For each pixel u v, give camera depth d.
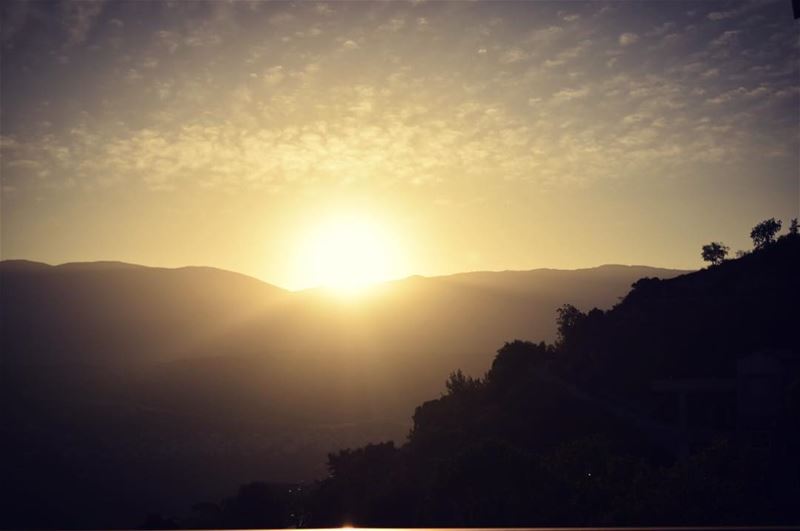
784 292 72.75
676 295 79.31
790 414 32.31
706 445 50.38
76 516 89.25
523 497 31.19
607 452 33.97
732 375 63.19
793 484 29.45
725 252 87.69
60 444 115.31
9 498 91.62
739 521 26.77
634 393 64.94
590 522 29.47
